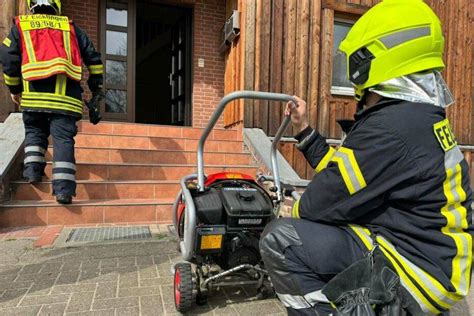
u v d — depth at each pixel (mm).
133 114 7035
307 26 6168
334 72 6543
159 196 4438
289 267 1240
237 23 6012
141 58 10852
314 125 6195
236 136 5996
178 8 7531
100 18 6766
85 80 6613
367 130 1143
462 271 1111
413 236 1131
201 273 2143
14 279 2428
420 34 1146
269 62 5926
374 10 1240
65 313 1990
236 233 2002
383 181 1116
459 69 7105
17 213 3652
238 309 2082
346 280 1119
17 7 4949
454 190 1138
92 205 3889
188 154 5160
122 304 2105
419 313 1110
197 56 7266
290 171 4461
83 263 2738
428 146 1112
